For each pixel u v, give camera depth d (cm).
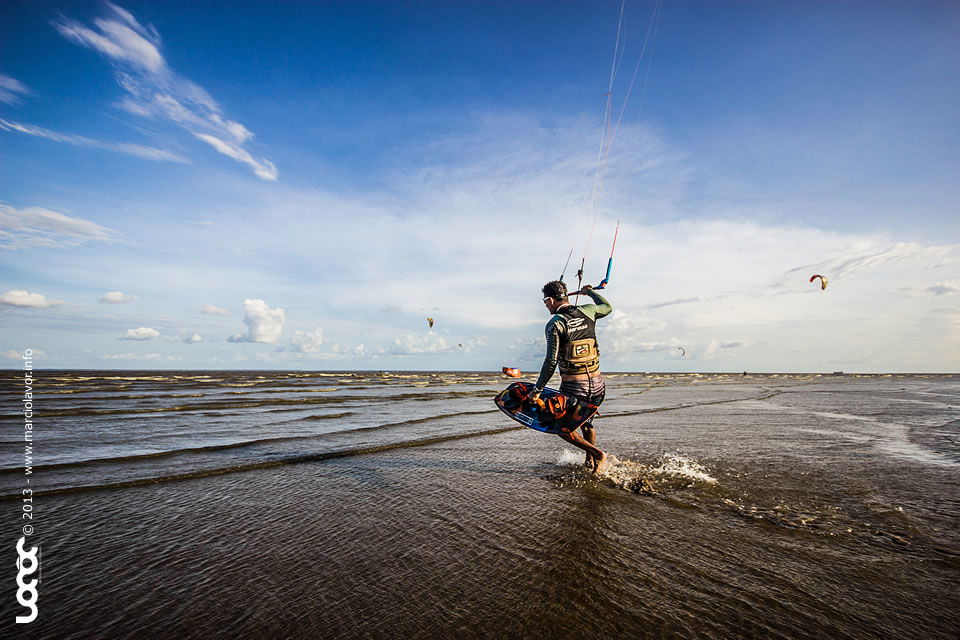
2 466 539
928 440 753
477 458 622
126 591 249
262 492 449
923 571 269
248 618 222
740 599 238
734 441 741
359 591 249
